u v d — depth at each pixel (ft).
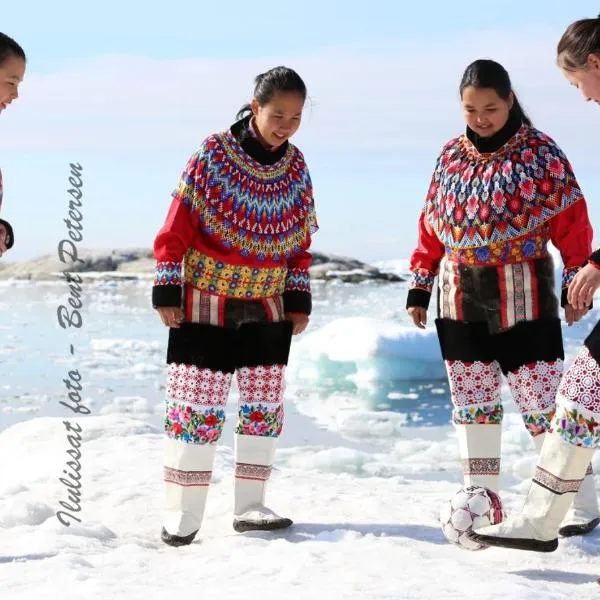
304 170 16.90
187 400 16.30
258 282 16.34
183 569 13.93
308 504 19.40
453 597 11.54
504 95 15.37
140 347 86.38
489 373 16.11
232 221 15.96
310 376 70.03
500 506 14.47
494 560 14.51
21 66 14.14
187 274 16.39
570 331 72.28
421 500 20.27
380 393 59.47
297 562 13.75
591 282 12.03
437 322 16.51
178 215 16.06
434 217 16.37
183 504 16.42
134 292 191.62
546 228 15.79
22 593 12.32
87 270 258.78
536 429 15.83
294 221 16.58
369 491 21.58
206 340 16.24
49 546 15.52
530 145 15.58
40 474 22.56
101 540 16.52
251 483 17.06
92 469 22.82
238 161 16.03
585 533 15.78
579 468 12.41
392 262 310.45
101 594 12.15
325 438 41.96
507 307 15.70
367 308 148.15
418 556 14.34
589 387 12.21
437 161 16.53
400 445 38.91
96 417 28.81
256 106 16.01
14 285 215.51
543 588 12.32
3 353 81.61
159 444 25.66
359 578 12.69
